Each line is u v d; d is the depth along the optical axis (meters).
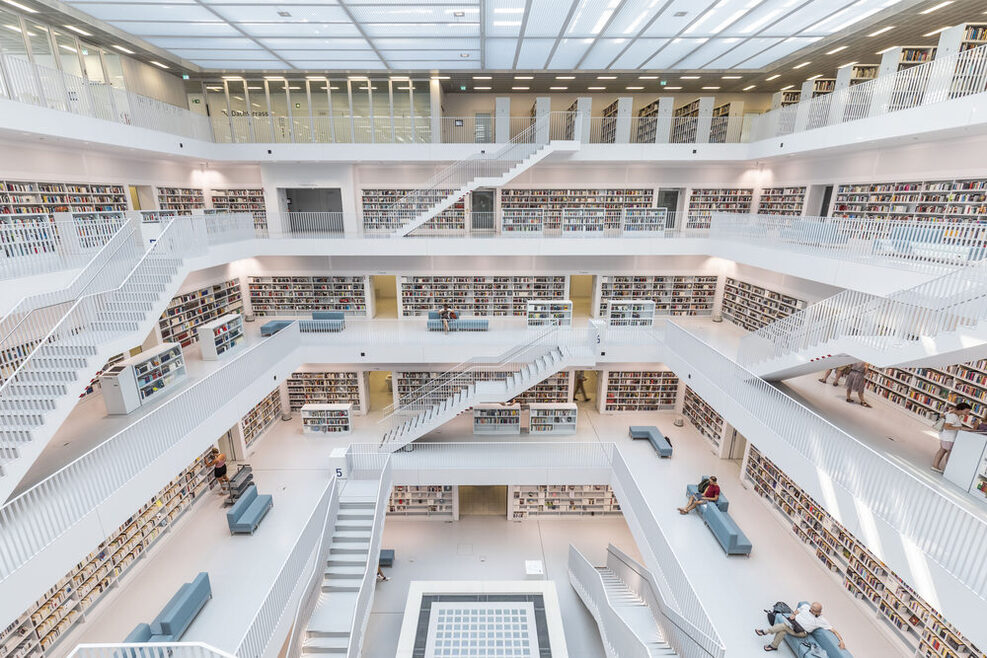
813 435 8.21
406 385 16.48
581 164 17.45
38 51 10.62
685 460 13.53
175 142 13.03
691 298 18.02
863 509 6.90
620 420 16.02
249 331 15.99
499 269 17.47
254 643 7.07
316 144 15.59
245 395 11.06
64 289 8.29
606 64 14.77
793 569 9.54
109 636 7.97
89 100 10.38
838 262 9.93
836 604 8.69
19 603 5.51
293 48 12.90
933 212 10.17
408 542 13.43
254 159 15.48
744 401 10.38
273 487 12.32
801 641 7.48
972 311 6.27
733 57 13.95
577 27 11.02
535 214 16.48
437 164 17.12
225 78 16.34
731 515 11.20
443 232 17.34
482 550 13.09
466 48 12.90
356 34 11.56
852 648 7.76
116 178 12.34
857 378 10.80
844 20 10.66
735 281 16.89
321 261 17.09
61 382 7.21
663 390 16.45
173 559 9.83
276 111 16.92
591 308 19.16
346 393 16.31
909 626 7.61
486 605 10.34
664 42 12.31
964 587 5.29
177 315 13.77
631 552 13.00
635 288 17.88
